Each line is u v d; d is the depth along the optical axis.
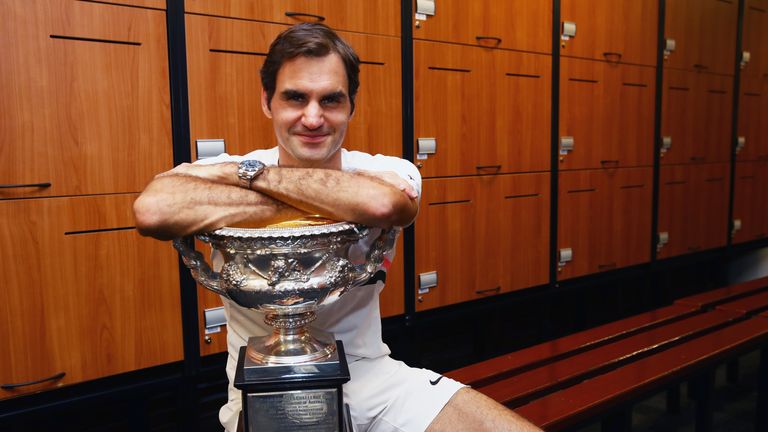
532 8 2.59
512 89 2.58
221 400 1.99
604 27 2.88
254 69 1.91
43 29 1.57
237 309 1.05
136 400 1.88
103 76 1.67
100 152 1.69
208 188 0.74
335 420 0.77
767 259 4.12
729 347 1.77
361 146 2.16
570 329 3.15
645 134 3.18
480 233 2.55
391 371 1.06
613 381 1.52
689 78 3.38
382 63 2.17
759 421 2.07
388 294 2.30
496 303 2.66
